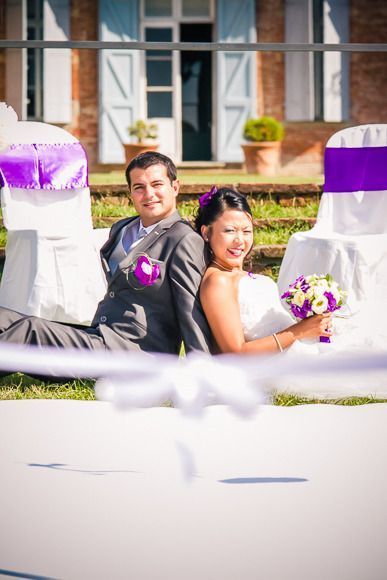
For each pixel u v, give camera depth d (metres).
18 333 6.08
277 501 4.29
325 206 7.79
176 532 3.96
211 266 5.98
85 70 16.39
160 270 5.92
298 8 16.45
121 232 6.31
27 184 7.62
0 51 15.81
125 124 16.38
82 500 4.29
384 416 5.63
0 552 3.77
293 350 6.05
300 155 16.84
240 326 5.82
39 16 16.23
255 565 3.67
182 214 10.04
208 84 17.05
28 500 4.28
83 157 7.80
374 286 6.91
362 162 7.81
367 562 3.69
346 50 7.07
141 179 6.09
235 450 4.98
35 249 7.26
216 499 4.31
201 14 16.66
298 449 5.00
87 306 7.38
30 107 16.39
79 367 6.03
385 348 6.56
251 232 5.99
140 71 16.55
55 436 5.20
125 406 5.81
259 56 16.61
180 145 16.97
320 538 3.91
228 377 5.79
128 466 4.73
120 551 3.79
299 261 7.10
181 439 5.16
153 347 6.01
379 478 4.57
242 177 13.64
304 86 16.62
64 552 3.77
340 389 6.14
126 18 16.31
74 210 7.78
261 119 15.67
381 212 7.77
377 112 16.75
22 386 6.44
